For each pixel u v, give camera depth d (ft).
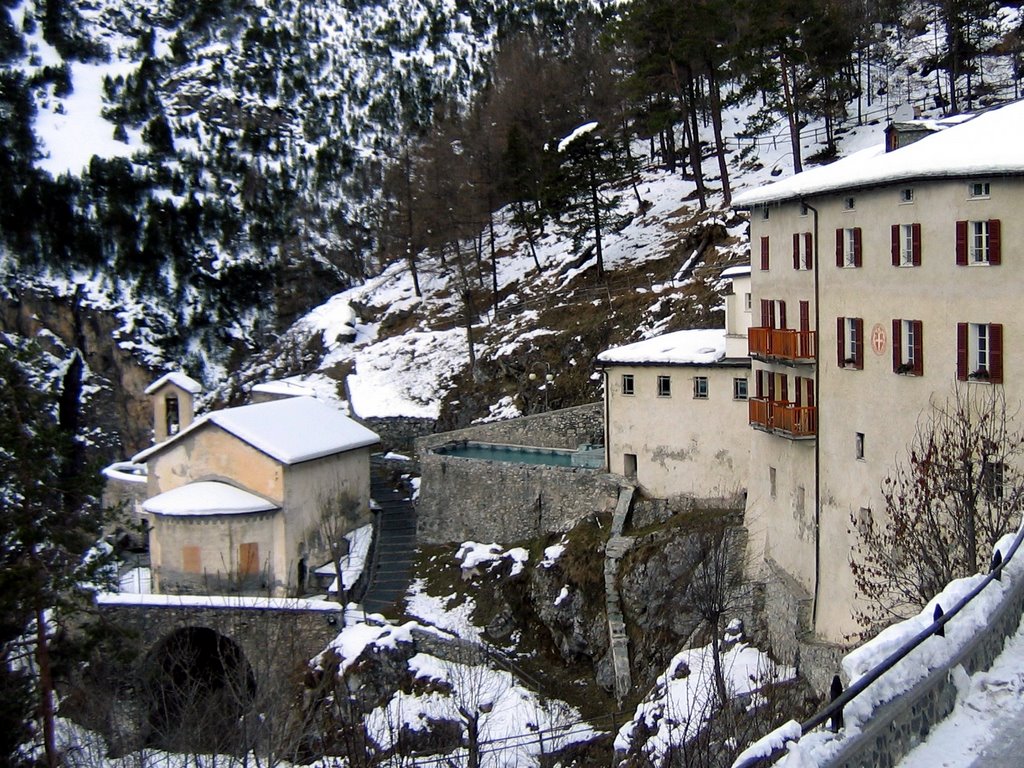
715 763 82.12
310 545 179.42
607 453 167.32
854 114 286.87
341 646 147.54
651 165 312.50
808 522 123.13
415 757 124.16
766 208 136.36
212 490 175.52
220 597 158.61
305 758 128.77
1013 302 93.15
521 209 281.13
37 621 128.16
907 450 103.91
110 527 205.36
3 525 130.31
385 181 385.50
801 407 121.39
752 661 122.21
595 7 538.47
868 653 50.70
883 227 106.83
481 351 244.83
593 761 123.95
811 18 251.80
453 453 195.11
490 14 586.45
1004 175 93.09
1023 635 57.36
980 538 90.07
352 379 257.96
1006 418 93.40
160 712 140.87
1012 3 310.24
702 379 155.43
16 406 138.72
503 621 159.53
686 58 260.83
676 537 144.66
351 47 555.69
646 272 239.30
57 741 130.72
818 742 43.14
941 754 46.44
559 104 348.18
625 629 143.23
